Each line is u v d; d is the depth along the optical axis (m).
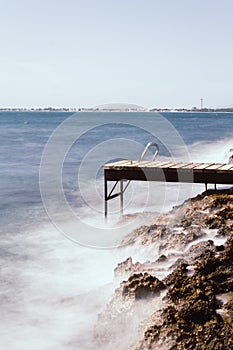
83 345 5.43
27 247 8.93
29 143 37.72
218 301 5.25
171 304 5.16
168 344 4.56
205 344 4.45
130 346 4.98
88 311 6.21
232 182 9.77
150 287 5.54
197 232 7.48
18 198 14.10
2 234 9.85
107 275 7.47
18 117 116.88
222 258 6.11
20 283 7.17
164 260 6.79
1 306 6.36
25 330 5.74
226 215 8.08
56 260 8.19
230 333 4.54
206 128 58.16
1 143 37.69
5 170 21.36
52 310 6.27
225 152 23.91
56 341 5.50
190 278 5.64
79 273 7.60
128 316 5.38
